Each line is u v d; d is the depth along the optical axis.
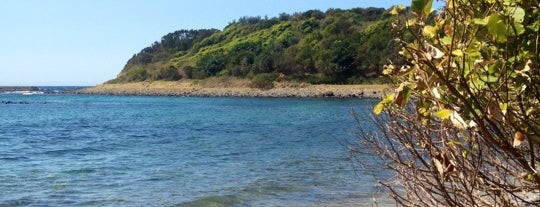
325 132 23.98
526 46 2.14
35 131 27.38
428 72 2.25
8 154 16.86
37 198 9.57
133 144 20.02
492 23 1.92
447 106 2.20
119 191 10.22
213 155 15.97
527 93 2.33
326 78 87.44
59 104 69.25
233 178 11.47
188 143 20.05
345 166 12.43
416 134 2.83
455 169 2.64
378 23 86.88
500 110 2.11
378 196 8.86
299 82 90.81
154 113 45.50
